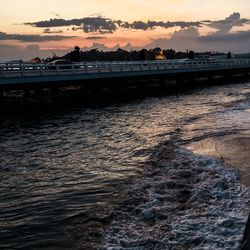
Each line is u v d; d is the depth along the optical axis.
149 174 12.07
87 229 8.59
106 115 25.23
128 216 9.02
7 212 9.77
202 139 16.31
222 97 34.62
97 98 35.41
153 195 10.09
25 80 28.48
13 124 22.25
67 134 19.16
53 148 16.33
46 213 9.60
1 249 8.00
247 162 12.38
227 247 7.20
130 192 10.54
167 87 46.28
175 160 13.27
